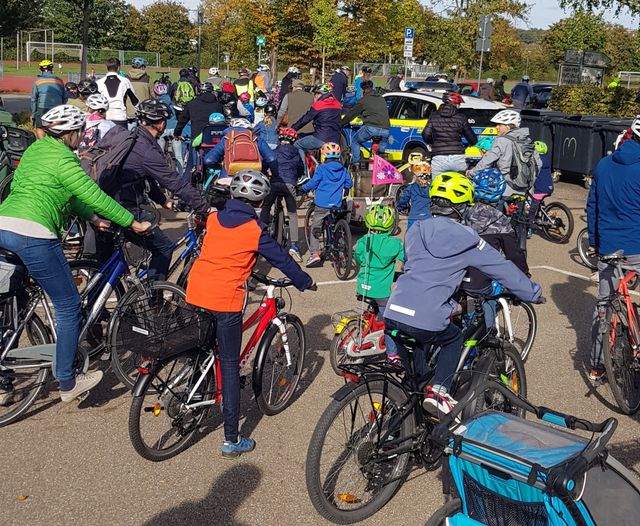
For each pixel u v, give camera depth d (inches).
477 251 152.3
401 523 156.9
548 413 132.9
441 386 151.6
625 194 211.0
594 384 226.4
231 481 170.9
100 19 2694.4
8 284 185.8
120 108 451.5
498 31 1850.4
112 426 195.3
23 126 723.4
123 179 233.1
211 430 196.1
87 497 163.0
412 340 153.6
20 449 182.9
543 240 426.6
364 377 152.3
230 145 327.6
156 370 171.5
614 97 716.7
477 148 422.6
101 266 215.8
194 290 174.1
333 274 343.6
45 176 182.1
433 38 1804.9
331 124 471.5
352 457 157.0
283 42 1582.2
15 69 1840.6
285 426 198.7
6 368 190.4
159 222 411.5
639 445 192.5
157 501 162.1
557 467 108.9
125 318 172.2
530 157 320.2
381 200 370.6
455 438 117.7
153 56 1865.2
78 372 199.0
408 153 592.7
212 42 2492.6
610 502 117.9
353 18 1620.3
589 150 586.6
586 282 344.5
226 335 174.2
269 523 155.3
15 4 956.6
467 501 122.3
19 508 158.4
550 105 768.3
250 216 173.9
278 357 204.8
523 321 253.3
